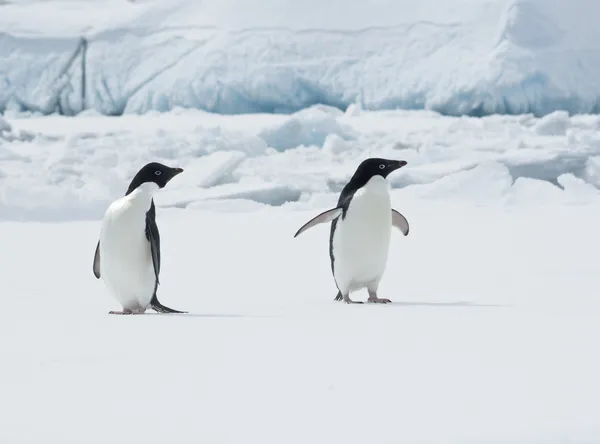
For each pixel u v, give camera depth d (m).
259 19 114.06
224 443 7.27
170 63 110.94
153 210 16.86
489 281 20.77
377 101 107.25
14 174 49.31
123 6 122.19
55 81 110.19
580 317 14.23
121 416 8.07
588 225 33.53
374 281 18.52
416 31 111.94
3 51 112.06
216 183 49.97
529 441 7.38
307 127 68.31
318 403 8.51
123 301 16.80
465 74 104.38
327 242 29.94
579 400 8.53
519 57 103.75
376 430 7.61
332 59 110.94
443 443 7.30
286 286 20.81
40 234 33.12
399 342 11.85
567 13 108.75
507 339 12.02
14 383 9.45
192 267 24.30
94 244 30.17
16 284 21.03
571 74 104.62
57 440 7.36
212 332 12.92
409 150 58.62
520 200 42.97
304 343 11.84
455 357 10.71
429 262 24.69
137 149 56.34
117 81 110.94
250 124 84.69
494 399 8.60
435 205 41.28
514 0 108.00
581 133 68.75
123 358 10.84
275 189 46.25
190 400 8.65
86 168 50.34
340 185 49.28
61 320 14.66
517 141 61.28
